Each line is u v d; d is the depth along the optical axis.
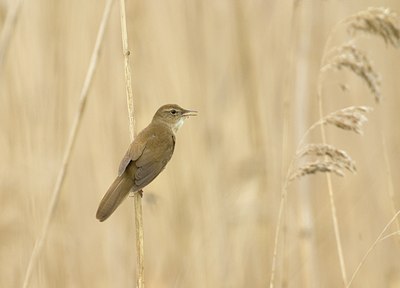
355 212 14.08
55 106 12.62
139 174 9.35
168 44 13.98
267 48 14.52
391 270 13.75
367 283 13.66
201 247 13.05
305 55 13.26
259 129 13.91
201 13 14.34
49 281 11.84
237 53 14.26
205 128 13.82
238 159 13.70
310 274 12.32
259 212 13.16
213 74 14.21
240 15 14.34
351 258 13.82
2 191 11.91
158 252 13.25
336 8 14.83
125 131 13.60
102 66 13.57
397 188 14.52
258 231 13.12
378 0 15.27
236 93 14.16
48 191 12.20
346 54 9.41
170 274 13.16
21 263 11.52
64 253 12.16
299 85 13.15
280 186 13.39
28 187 12.02
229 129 13.95
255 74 14.20
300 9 13.34
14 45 12.59
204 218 13.22
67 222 12.43
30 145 12.26
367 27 9.34
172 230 13.24
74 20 13.25
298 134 12.91
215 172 13.55
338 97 14.95
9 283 11.45
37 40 12.77
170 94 13.76
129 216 13.34
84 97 9.74
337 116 8.90
